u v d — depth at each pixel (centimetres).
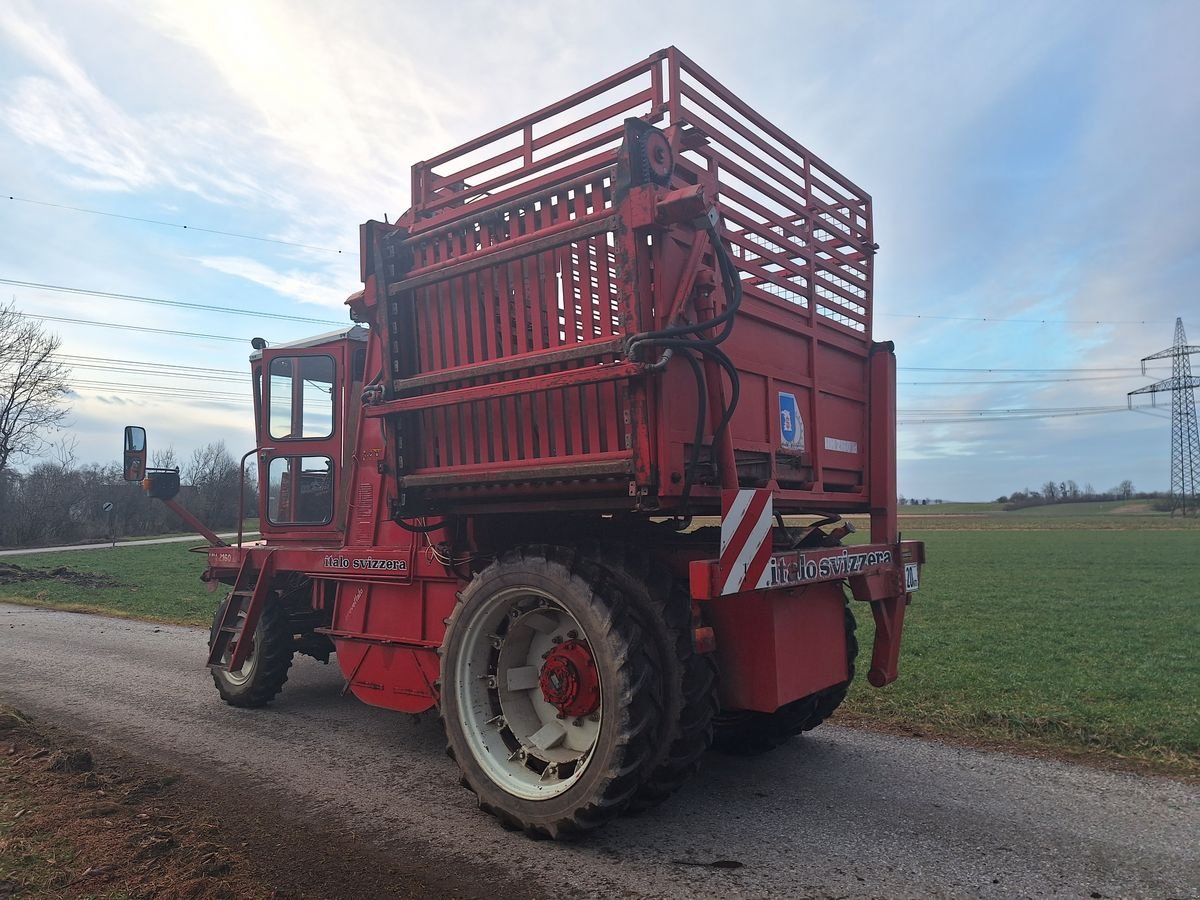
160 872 324
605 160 357
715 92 388
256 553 626
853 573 425
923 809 403
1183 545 3334
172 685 723
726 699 388
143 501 4941
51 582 1831
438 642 482
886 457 502
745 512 350
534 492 399
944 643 954
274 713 621
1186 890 312
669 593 372
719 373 362
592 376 351
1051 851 350
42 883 309
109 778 450
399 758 503
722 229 379
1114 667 791
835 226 488
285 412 642
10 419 3703
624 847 361
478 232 413
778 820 390
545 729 395
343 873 334
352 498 559
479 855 354
